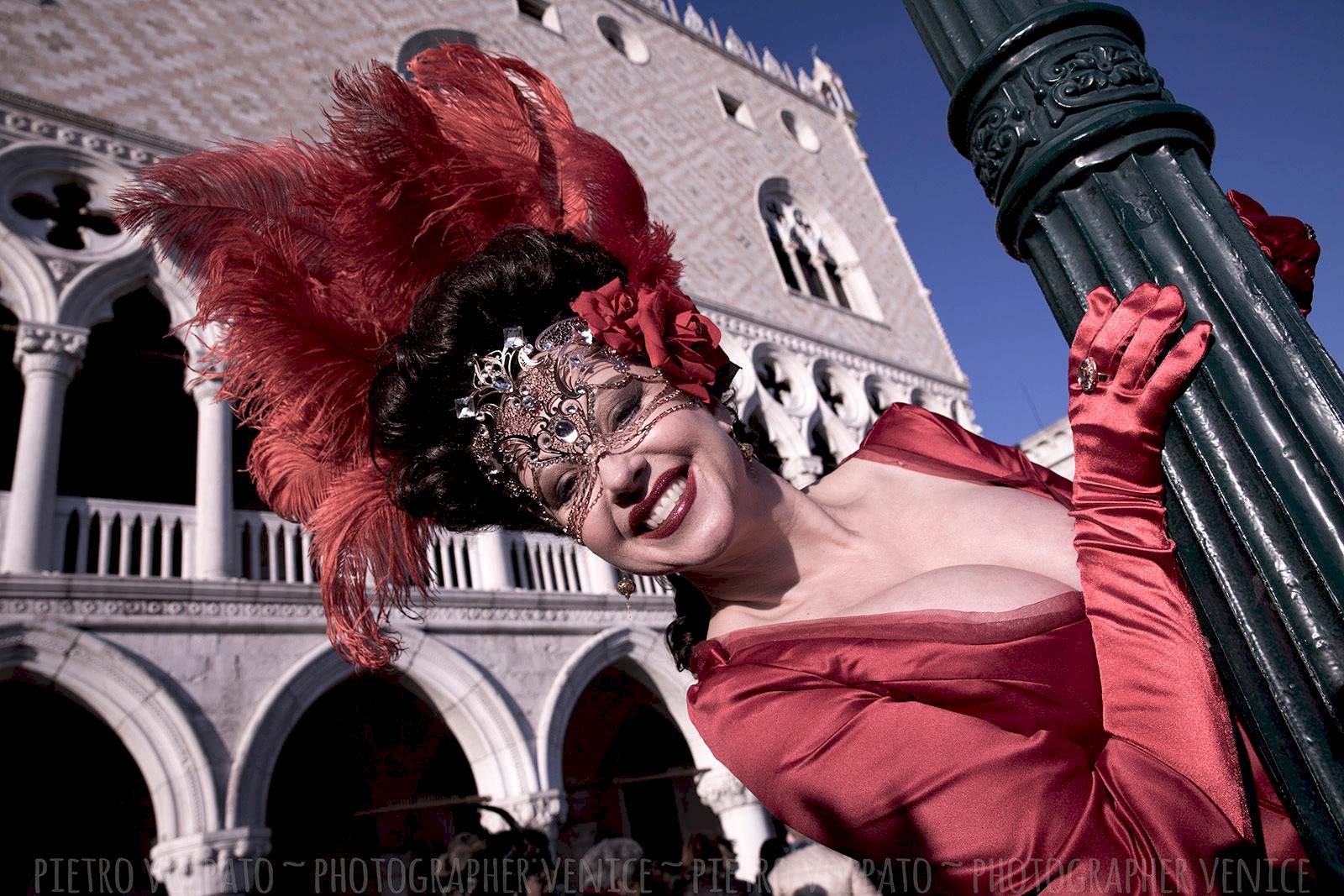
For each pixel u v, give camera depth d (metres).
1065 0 1.02
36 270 6.89
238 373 1.42
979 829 0.76
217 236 1.42
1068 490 1.34
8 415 10.17
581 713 11.23
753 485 1.11
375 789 9.80
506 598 7.80
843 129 18.64
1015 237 1.04
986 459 1.32
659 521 1.05
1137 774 0.77
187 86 8.80
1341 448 0.76
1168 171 0.91
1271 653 0.78
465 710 7.08
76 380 10.20
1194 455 0.84
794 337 13.05
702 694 1.01
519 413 1.11
